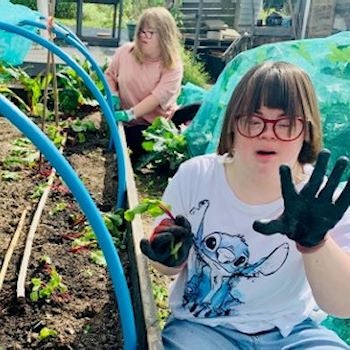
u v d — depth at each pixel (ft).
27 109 14.47
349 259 4.67
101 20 45.52
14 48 12.07
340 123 9.72
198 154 11.59
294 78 4.83
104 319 6.77
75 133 13.12
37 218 8.84
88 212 5.09
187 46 40.32
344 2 39.17
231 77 10.92
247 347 5.13
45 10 21.74
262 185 5.03
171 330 5.38
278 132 4.78
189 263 5.34
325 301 4.75
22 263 7.54
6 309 6.75
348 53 9.99
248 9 43.14
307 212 4.22
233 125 4.99
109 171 11.36
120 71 13.83
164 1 42.68
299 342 5.08
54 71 12.51
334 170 4.11
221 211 5.20
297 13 40.83
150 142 12.28
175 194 5.39
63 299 7.00
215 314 5.25
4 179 10.37
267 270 5.10
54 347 6.24
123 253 8.25
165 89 13.17
